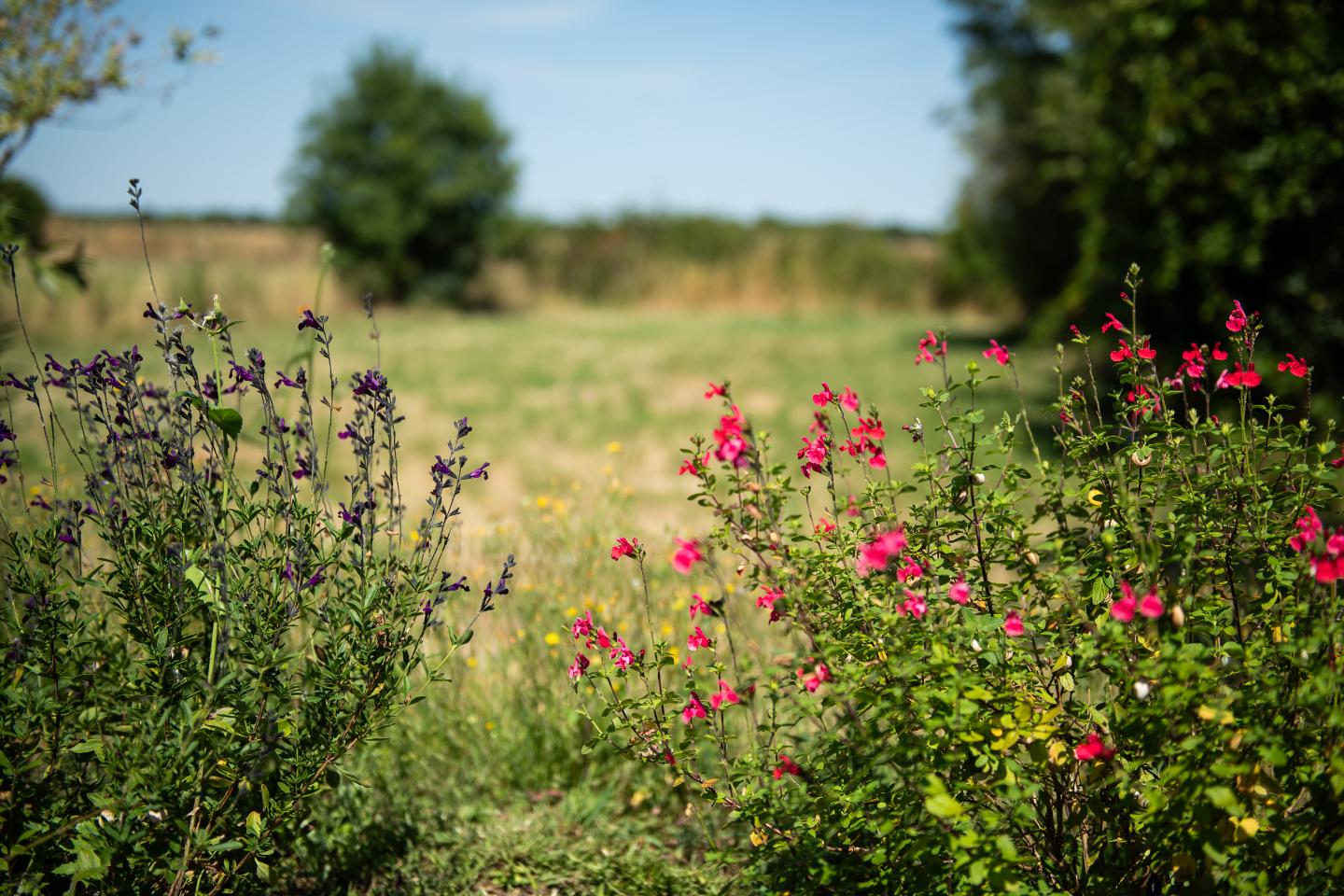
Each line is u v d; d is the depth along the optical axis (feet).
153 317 6.75
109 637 7.30
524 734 10.70
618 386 46.47
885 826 6.01
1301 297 20.72
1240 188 20.70
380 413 7.32
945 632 5.89
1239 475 6.46
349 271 89.30
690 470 6.54
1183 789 5.27
